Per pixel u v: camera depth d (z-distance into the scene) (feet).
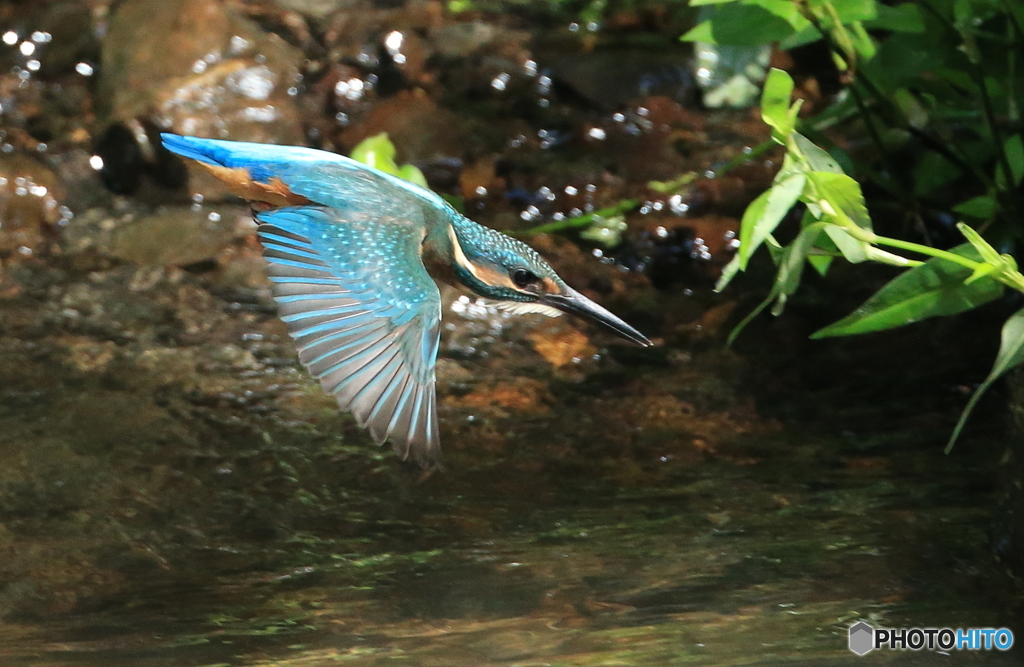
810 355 35.68
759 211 25.07
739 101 48.08
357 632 22.98
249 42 47.96
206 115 44.98
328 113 47.55
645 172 44.57
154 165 44.11
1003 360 23.54
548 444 31.48
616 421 32.58
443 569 25.55
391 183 24.11
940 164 37.27
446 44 50.83
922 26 33.81
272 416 32.94
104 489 29.30
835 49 33.09
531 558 25.90
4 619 23.95
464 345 36.63
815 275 39.29
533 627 22.86
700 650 21.72
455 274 25.29
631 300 38.58
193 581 25.41
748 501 28.27
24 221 42.24
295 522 27.91
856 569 24.80
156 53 47.11
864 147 43.42
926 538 26.00
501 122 47.42
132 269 40.14
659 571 25.05
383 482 29.73
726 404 33.35
